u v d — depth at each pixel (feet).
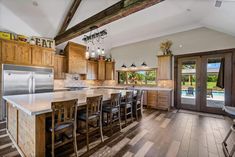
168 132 10.22
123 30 19.89
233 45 15.21
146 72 22.70
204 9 12.39
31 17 14.51
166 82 20.11
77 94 11.15
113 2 14.14
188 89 18.24
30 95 10.34
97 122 9.61
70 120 6.61
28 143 6.49
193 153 7.38
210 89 16.61
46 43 16.75
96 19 11.31
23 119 7.12
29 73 14.88
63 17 15.72
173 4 13.28
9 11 13.21
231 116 14.55
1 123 11.98
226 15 11.68
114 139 9.00
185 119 13.64
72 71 20.06
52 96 9.76
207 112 16.62
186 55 18.29
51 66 17.06
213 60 16.47
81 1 14.06
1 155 7.03
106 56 27.20
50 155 7.03
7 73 13.29
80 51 21.13
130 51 24.50
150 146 8.09
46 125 6.64
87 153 7.30
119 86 24.89
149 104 19.33
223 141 8.09
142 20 16.98
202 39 17.16
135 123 12.28
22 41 14.61
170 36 19.79
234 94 15.07
